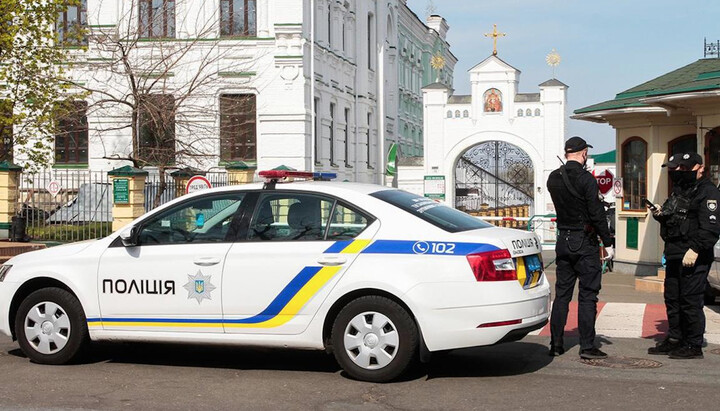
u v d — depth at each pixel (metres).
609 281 19.28
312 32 32.19
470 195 37.41
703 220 8.86
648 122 20.72
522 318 8.00
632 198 21.69
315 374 8.52
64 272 8.91
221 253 8.48
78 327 8.88
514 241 8.23
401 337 7.96
